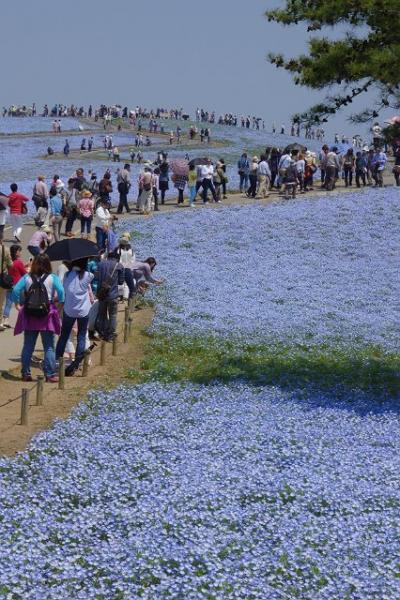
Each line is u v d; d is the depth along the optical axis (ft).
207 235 277.03
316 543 72.79
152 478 88.69
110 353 159.63
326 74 133.08
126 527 75.92
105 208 230.07
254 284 220.64
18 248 166.20
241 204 329.93
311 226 287.69
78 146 636.89
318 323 184.65
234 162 558.15
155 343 164.66
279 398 128.36
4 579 63.87
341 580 66.23
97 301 164.66
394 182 388.57
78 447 97.76
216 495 81.92
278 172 366.22
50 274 133.90
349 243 269.03
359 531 74.95
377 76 127.85
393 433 108.58
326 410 120.37
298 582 66.13
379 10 127.03
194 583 64.13
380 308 201.16
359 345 169.89
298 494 83.76
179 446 99.81
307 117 138.31
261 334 173.37
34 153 593.42
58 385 133.18
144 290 201.36
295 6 135.13
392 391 138.51
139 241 269.44
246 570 66.59
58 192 278.46
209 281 221.25
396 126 136.36
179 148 634.43
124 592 63.77
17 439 106.32
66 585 65.51
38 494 84.43
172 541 71.97
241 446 99.81
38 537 72.38
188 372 147.13
